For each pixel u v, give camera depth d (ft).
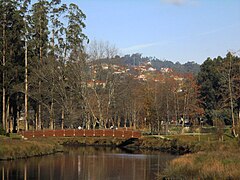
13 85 234.17
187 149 191.62
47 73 238.27
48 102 247.70
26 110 235.20
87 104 240.73
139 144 228.22
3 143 163.53
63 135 217.97
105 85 246.68
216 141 186.50
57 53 251.60
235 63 250.37
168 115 269.03
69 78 242.99
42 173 123.95
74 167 137.90
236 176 82.48
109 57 249.14
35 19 245.86
